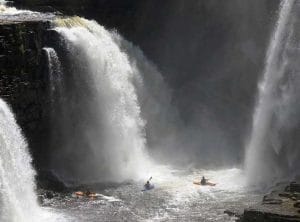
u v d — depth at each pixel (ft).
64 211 142.72
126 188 160.76
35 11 193.16
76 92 168.55
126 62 186.39
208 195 153.89
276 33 173.47
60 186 158.30
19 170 139.85
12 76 149.89
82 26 176.86
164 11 203.10
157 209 144.77
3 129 135.13
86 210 143.64
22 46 152.56
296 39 164.45
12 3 198.90
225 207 143.95
